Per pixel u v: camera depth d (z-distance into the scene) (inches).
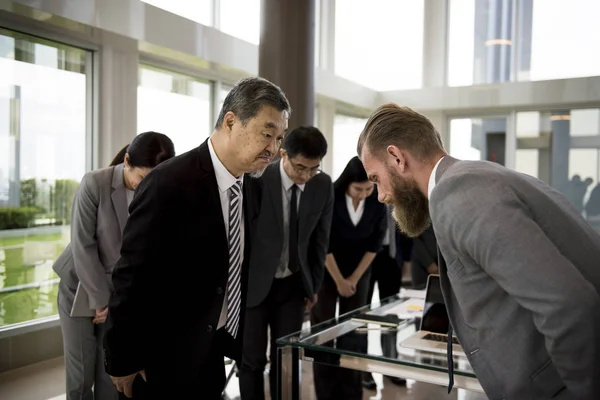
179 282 62.1
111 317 60.3
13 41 144.2
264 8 181.3
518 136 288.5
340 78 266.2
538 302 39.8
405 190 53.4
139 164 88.6
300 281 113.3
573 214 48.1
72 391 96.5
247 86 59.8
